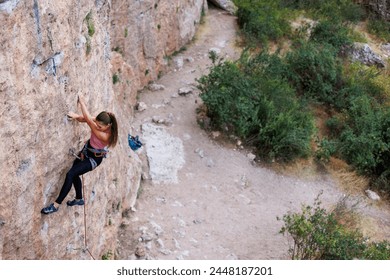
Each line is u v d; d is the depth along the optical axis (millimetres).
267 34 19562
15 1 4930
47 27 5594
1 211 5125
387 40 23516
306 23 21000
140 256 9781
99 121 6188
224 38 19000
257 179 13359
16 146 5215
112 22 12672
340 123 16188
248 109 13984
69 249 7070
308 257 10242
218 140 14023
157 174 12219
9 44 4926
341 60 19516
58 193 6391
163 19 15609
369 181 14750
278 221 12039
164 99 14867
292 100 15367
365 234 12680
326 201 13453
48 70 5734
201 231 11047
